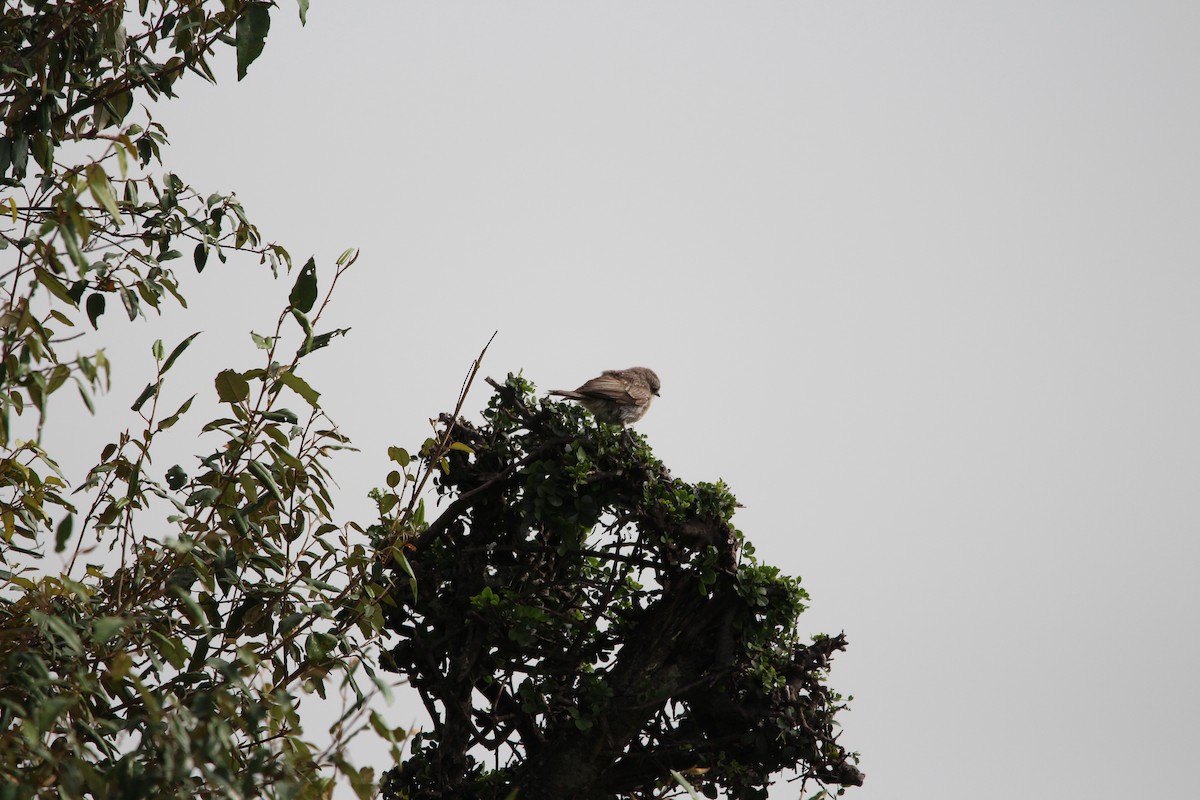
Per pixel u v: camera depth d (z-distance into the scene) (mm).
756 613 15727
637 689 15570
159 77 9953
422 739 15570
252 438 9477
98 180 7203
